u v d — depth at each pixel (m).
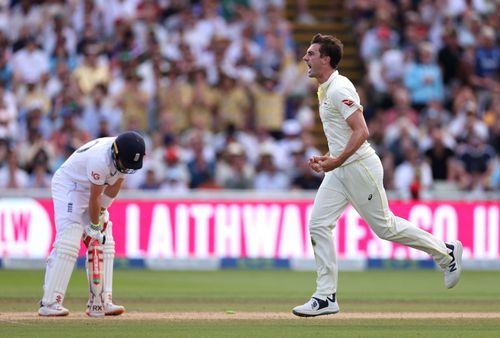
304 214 52.88
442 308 34.62
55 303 30.05
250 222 52.81
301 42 71.69
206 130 61.78
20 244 52.09
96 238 29.45
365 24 69.12
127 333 26.30
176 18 66.81
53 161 58.09
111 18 65.88
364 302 37.09
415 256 53.81
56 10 65.75
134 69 63.06
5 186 57.16
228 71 63.62
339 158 28.39
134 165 28.55
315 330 27.20
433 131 60.53
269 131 62.62
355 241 53.19
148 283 45.16
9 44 65.56
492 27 70.06
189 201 52.59
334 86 28.81
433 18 68.81
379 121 63.31
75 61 64.31
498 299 38.69
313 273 51.06
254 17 67.50
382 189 29.50
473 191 58.06
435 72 65.31
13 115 60.38
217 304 35.72
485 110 66.81
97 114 60.75
